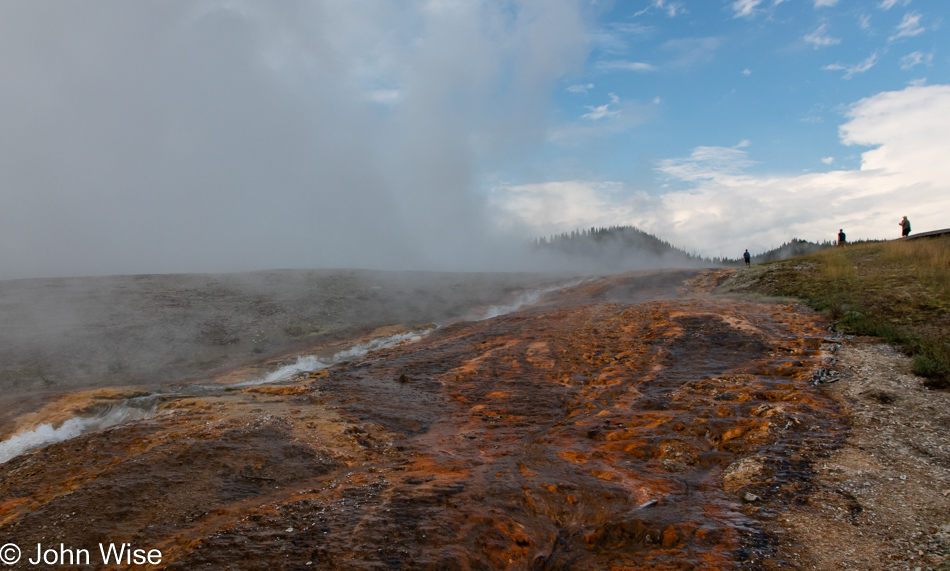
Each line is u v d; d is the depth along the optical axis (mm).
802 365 9438
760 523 4996
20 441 9047
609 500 5637
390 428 8414
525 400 9539
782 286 15867
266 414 8539
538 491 5852
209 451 6770
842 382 8547
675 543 4754
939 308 10844
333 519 5238
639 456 6738
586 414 8547
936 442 6355
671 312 13969
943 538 4504
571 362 11453
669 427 7527
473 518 5262
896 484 5512
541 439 7613
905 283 12852
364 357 14234
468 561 4586
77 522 5309
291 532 5008
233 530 5043
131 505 5613
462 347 13992
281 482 6316
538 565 4684
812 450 6426
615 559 4660
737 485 5797
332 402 9750
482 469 6590
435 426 8617
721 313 13359
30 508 5668
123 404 10344
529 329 14711
